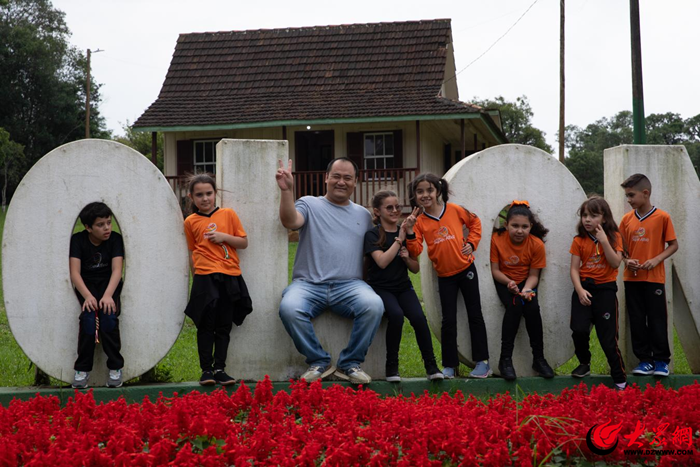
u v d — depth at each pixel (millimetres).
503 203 5973
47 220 5359
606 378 5688
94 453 3393
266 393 4508
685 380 5730
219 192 5594
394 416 4004
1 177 34375
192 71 20422
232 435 3609
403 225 5387
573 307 5730
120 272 5344
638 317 5801
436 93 18547
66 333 5359
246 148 5633
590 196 5781
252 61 20500
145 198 5500
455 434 3619
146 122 18609
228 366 5586
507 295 5770
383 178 18500
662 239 5777
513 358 5859
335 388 4598
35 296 5328
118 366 5254
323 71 19953
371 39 20500
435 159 20328
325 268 5504
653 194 6066
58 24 42438
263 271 5633
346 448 3488
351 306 5367
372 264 5598
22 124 37906
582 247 5707
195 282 5258
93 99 40531
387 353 5441
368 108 18141
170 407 4254
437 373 5398
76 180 5414
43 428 3717
